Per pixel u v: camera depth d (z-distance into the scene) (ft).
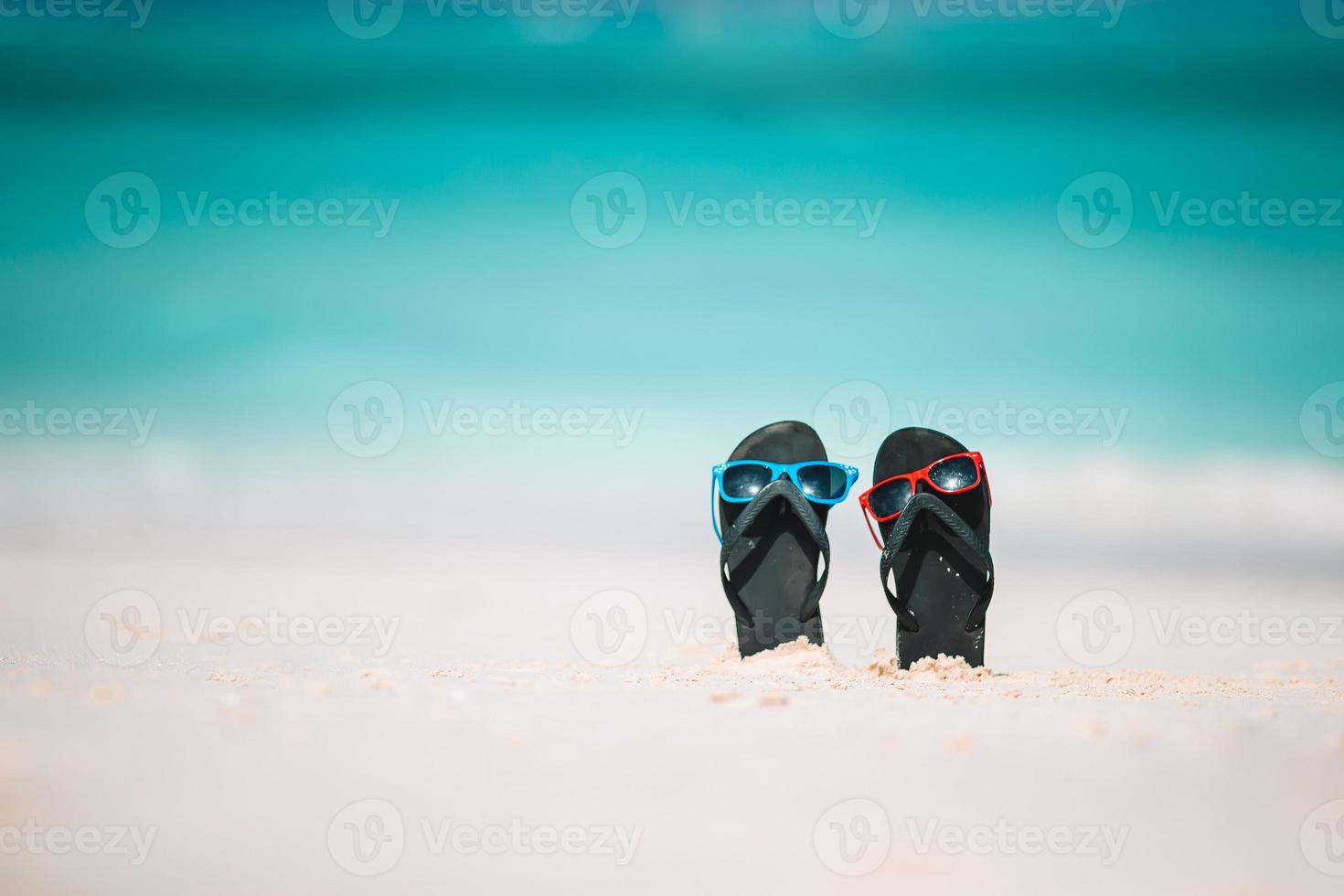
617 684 17.52
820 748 13.78
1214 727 15.05
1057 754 13.66
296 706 15.39
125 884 9.75
